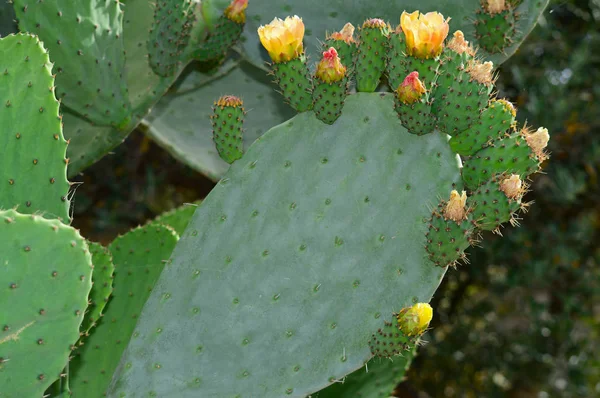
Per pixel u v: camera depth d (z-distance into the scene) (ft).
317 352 5.31
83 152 6.15
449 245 5.21
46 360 4.84
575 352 10.64
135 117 6.14
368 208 5.35
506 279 10.34
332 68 5.29
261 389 5.30
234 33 6.10
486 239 10.36
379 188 5.36
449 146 5.35
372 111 5.40
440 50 5.29
